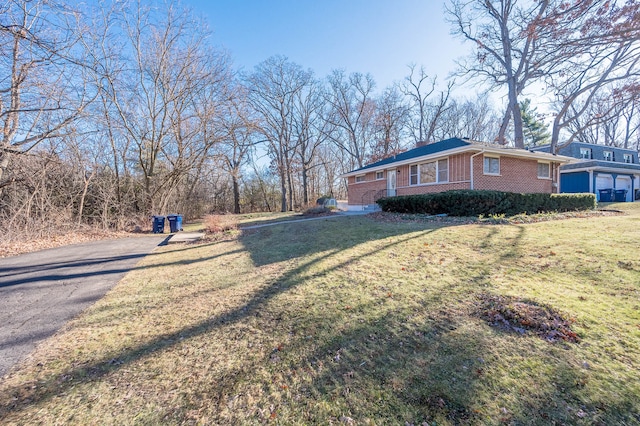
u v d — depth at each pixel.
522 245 5.55
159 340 3.09
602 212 10.77
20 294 4.76
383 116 29.89
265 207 33.59
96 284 5.30
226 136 19.36
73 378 2.47
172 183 18.77
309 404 2.06
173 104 17.44
